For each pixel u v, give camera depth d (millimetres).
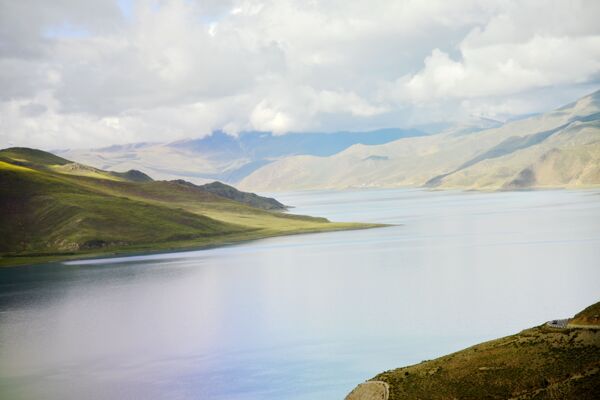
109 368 149375
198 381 136125
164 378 139625
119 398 128625
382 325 174500
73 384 139125
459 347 149125
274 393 126125
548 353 84562
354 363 142125
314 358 147625
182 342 169125
